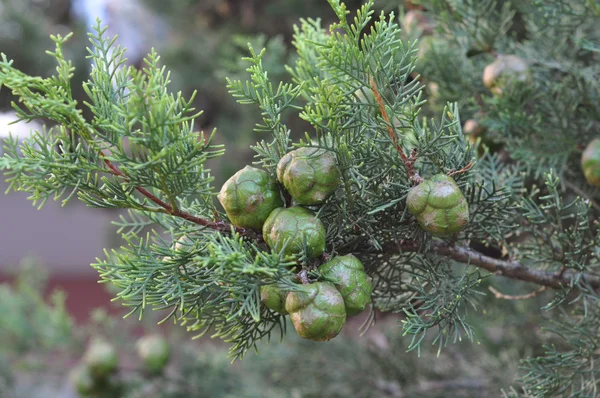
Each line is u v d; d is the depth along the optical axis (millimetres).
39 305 1908
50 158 813
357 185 854
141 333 2037
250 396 1556
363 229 843
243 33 2004
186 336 1891
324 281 814
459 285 853
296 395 1430
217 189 1912
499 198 871
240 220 829
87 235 3371
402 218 835
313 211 843
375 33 824
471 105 1037
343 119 838
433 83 1037
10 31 2217
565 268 908
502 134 990
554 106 985
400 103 832
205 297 847
